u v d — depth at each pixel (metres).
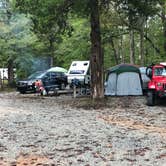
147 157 10.35
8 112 20.11
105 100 25.06
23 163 9.93
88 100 25.58
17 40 43.72
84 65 34.47
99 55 25.28
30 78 36.06
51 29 26.48
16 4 25.39
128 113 19.53
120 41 52.16
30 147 11.73
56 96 31.23
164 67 23.25
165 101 23.78
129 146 11.67
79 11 24.86
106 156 10.51
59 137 13.17
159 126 15.41
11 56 43.91
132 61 39.59
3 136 13.48
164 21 38.25
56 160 10.16
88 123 16.22
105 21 33.66
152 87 22.59
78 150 11.23
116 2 26.12
